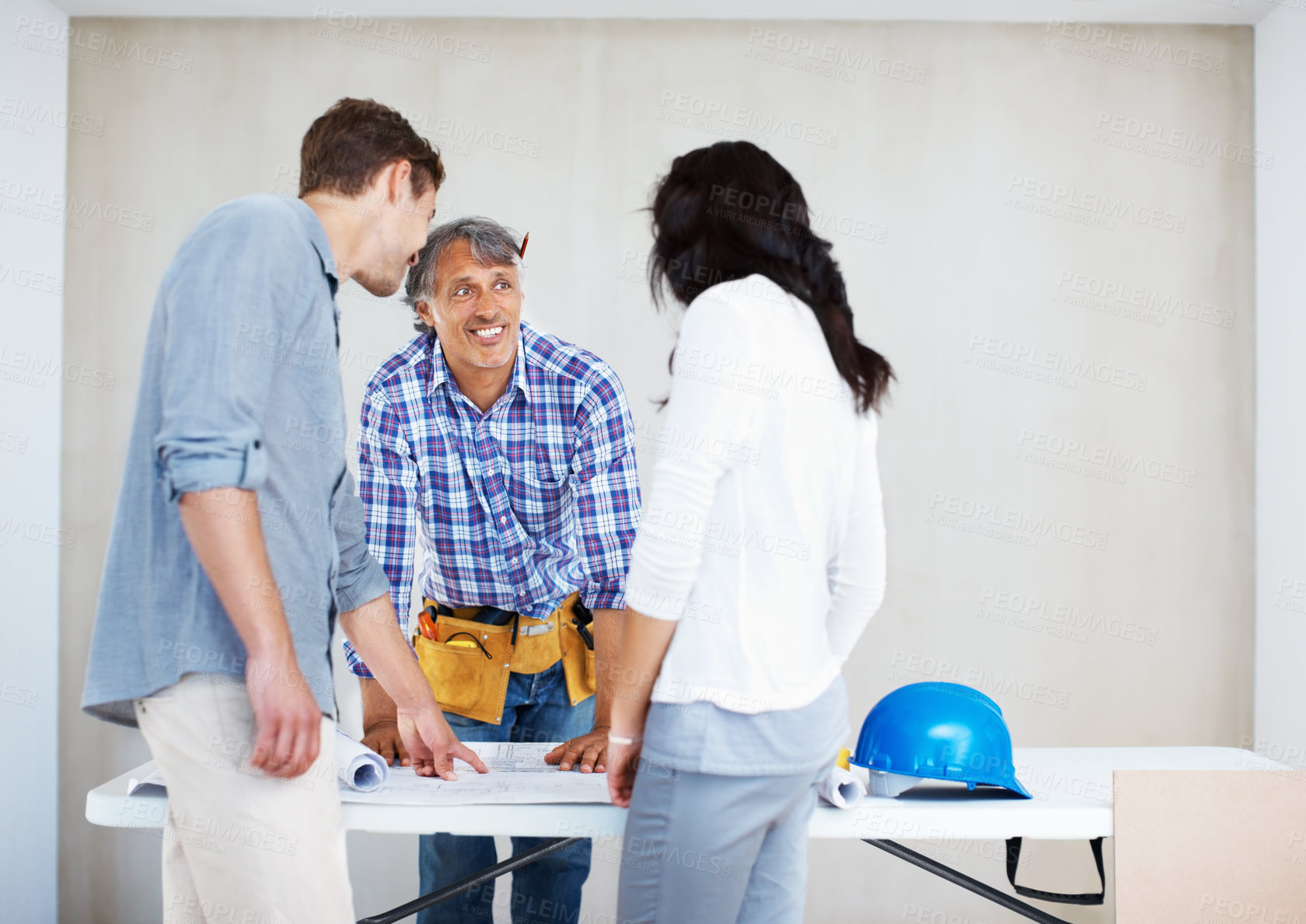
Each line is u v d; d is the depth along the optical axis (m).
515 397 1.74
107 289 2.60
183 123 2.62
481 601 1.82
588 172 2.63
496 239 1.68
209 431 0.89
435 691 1.81
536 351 1.75
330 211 1.17
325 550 1.11
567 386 1.73
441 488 1.75
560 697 1.89
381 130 1.18
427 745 1.42
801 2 2.55
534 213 2.63
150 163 2.62
